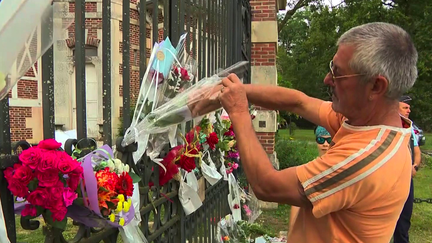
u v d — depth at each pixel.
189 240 2.56
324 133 3.02
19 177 0.97
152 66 1.79
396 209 1.26
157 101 1.83
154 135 1.87
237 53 4.15
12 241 1.06
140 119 1.72
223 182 3.72
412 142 3.96
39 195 0.99
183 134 2.20
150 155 1.84
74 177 1.07
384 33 1.22
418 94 13.70
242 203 4.71
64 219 1.10
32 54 1.02
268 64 5.86
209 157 2.80
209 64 2.83
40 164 0.98
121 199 1.23
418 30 13.24
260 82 5.86
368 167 1.19
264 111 5.70
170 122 1.73
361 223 1.25
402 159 1.25
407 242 3.94
